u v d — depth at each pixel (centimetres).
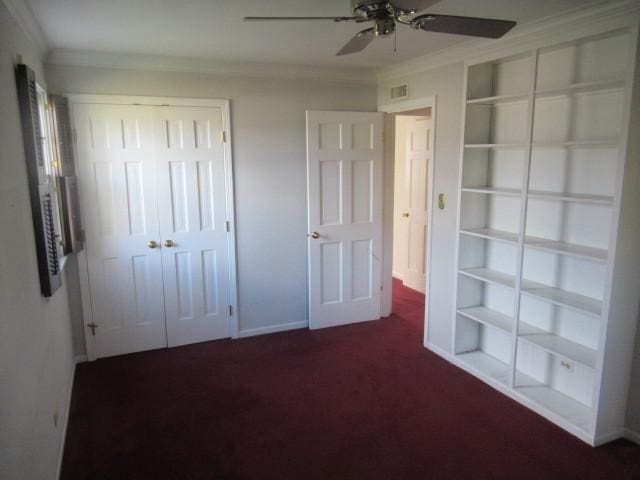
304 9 252
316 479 240
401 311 497
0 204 162
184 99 379
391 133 450
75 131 353
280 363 375
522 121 322
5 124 185
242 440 273
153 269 391
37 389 202
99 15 256
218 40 314
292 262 441
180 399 320
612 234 243
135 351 396
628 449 262
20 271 188
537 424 287
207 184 398
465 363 359
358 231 449
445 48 339
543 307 317
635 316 259
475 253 363
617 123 261
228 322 425
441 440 272
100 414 301
